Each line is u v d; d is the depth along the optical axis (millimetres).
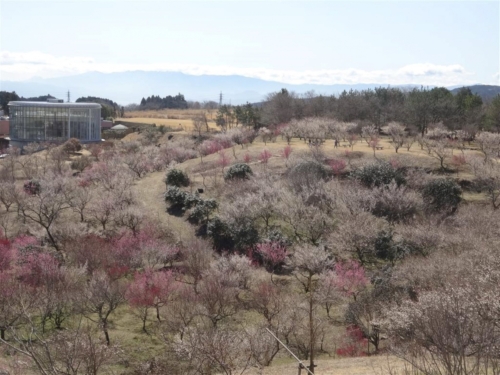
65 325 30703
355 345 28234
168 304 33938
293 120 89750
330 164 61000
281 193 51688
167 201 55594
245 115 111500
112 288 32719
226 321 31906
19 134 108000
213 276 35875
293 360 26812
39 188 57969
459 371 12352
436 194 52406
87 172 67188
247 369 22016
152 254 41094
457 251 35781
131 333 31141
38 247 42906
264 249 42594
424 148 70500
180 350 22594
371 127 81438
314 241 45688
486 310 15344
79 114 109625
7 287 30516
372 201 49250
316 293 35750
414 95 96875
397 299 29609
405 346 19484
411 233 42156
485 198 54375
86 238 44906
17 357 19312
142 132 120062
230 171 59500
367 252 43656
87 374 17172
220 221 47344
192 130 120188
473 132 80438
